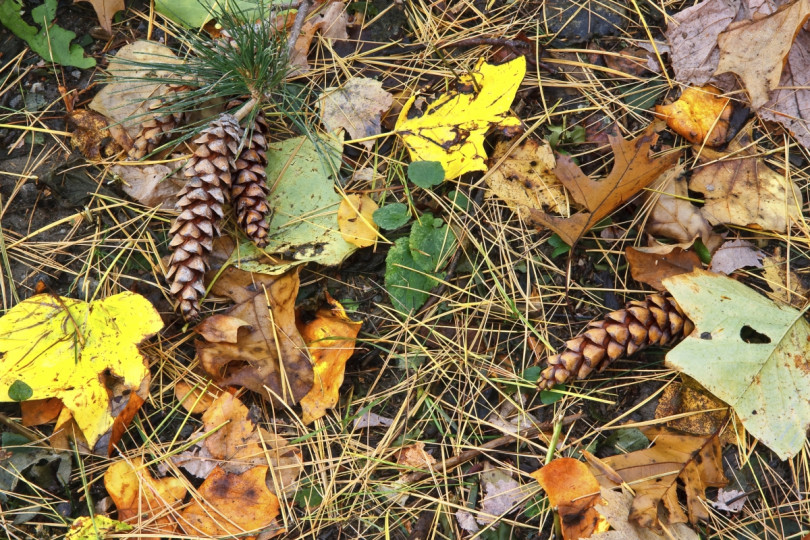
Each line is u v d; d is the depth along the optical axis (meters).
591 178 1.22
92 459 1.17
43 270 1.21
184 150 1.24
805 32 1.25
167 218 1.22
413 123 1.24
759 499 1.18
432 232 1.22
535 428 1.19
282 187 1.23
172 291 1.17
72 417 1.17
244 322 1.18
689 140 1.25
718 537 1.17
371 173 1.24
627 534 1.14
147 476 1.17
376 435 1.19
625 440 1.19
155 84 1.24
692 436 1.18
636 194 1.24
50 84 1.25
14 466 1.17
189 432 1.18
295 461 1.18
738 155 1.24
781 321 1.18
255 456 1.17
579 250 1.23
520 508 1.18
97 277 1.21
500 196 1.24
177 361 1.20
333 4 1.28
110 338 1.17
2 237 1.21
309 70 1.27
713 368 1.16
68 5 1.27
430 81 1.27
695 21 1.27
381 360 1.21
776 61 1.24
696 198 1.24
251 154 1.20
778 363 1.17
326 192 1.22
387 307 1.22
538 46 1.27
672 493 1.16
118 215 1.22
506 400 1.20
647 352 1.21
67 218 1.22
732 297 1.18
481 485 1.18
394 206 1.21
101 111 1.23
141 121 1.23
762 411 1.16
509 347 1.21
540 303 1.22
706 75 1.26
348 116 1.25
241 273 1.20
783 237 1.22
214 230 1.18
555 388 1.20
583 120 1.26
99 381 1.16
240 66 1.21
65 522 1.16
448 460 1.18
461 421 1.20
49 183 1.22
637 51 1.27
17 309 1.18
